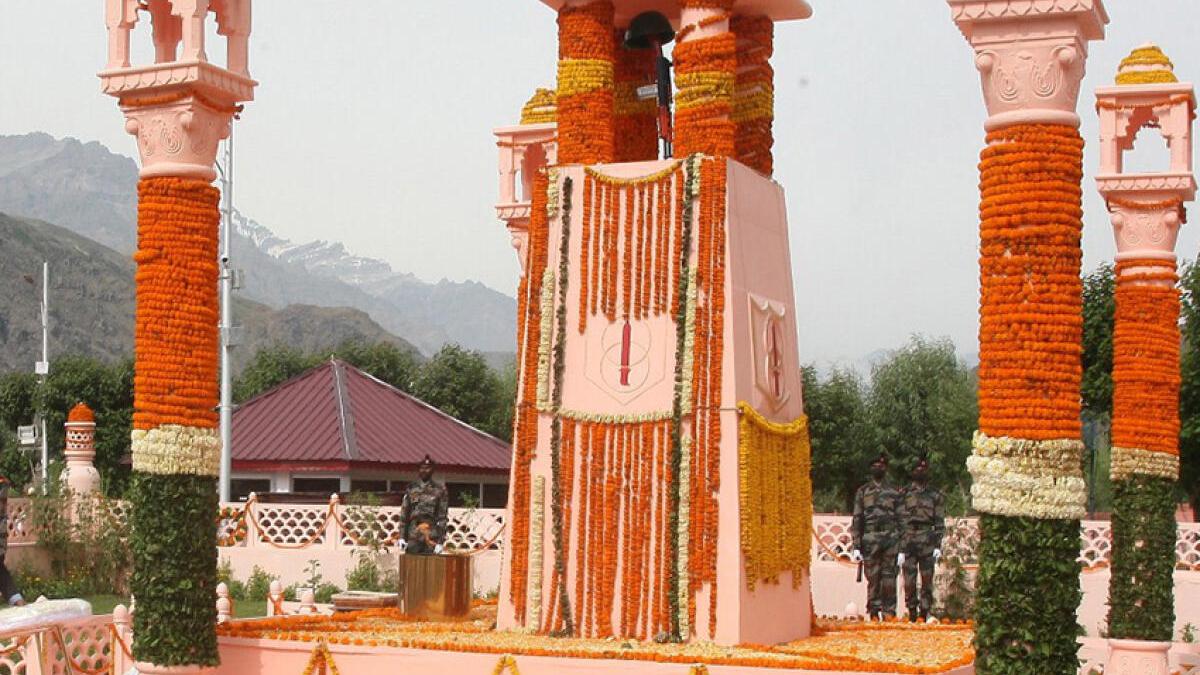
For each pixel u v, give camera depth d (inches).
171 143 448.1
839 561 835.4
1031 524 363.3
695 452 469.7
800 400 526.0
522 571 486.6
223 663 458.3
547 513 486.3
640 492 474.9
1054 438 363.3
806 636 513.0
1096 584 803.4
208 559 453.1
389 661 435.2
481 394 2081.7
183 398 447.8
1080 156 371.2
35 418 1915.6
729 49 490.6
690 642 459.8
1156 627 571.5
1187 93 565.6
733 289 476.7
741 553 462.3
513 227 736.3
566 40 518.3
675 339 478.3
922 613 656.4
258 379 2074.3
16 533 932.6
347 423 1210.0
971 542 749.3
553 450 486.6
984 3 368.5
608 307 488.4
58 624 526.3
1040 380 364.8
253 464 1165.1
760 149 535.5
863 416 1732.3
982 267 374.0
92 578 927.7
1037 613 361.7
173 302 447.8
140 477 447.5
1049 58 366.0
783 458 497.7
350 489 1170.6
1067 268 366.6
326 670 443.2
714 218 479.5
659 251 484.1
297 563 937.5
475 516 909.8
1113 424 585.6
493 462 1299.2
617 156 576.1
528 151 739.4
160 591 443.8
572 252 497.0
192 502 448.8
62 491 954.1
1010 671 362.3
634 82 576.4
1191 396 1120.2
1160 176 569.9
